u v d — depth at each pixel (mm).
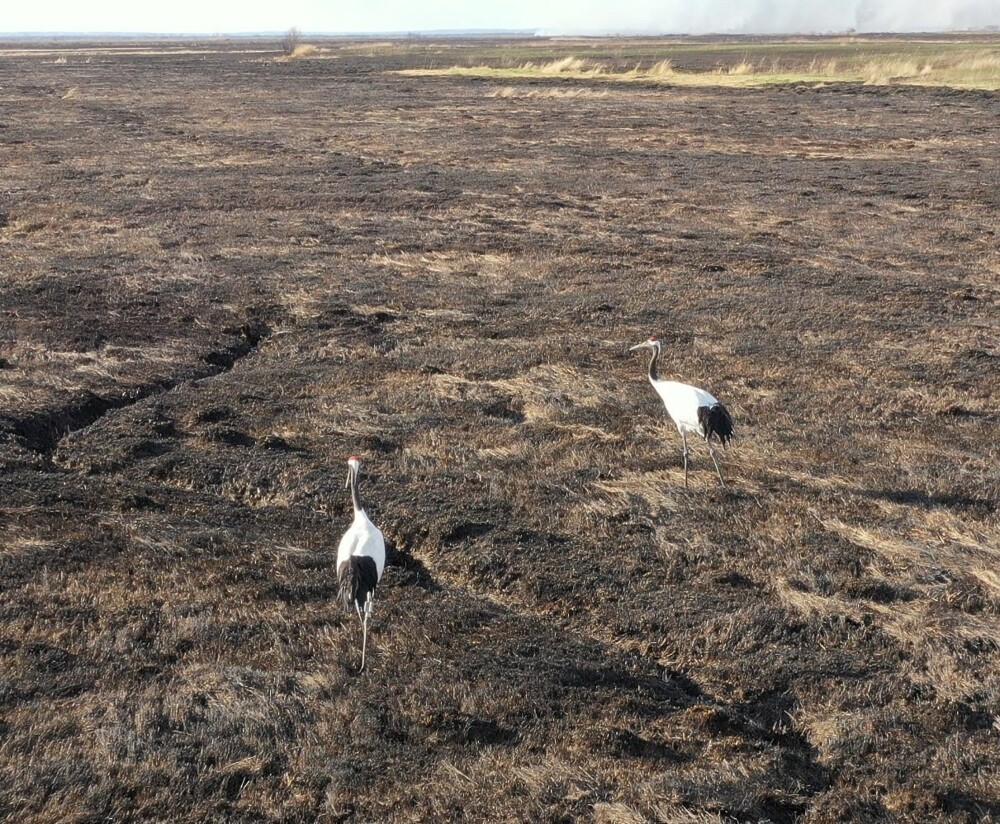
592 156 35500
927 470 10828
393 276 19625
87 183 29828
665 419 12352
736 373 14062
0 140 39062
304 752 6516
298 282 18969
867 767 6578
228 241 22531
